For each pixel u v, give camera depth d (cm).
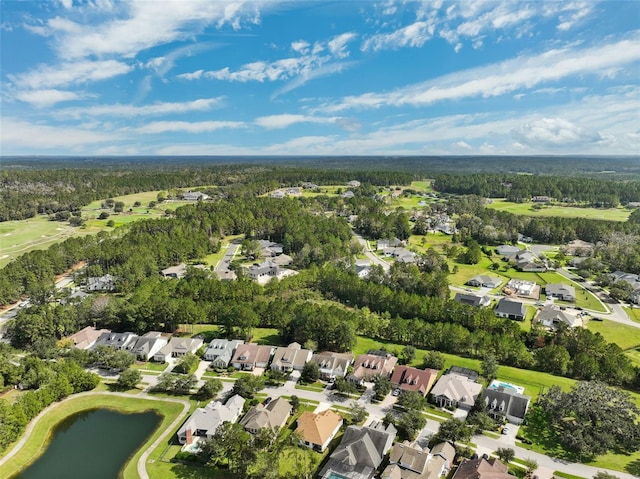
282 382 10406
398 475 7162
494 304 15538
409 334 12331
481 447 8000
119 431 8925
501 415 8838
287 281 16100
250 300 15025
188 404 9706
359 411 8688
